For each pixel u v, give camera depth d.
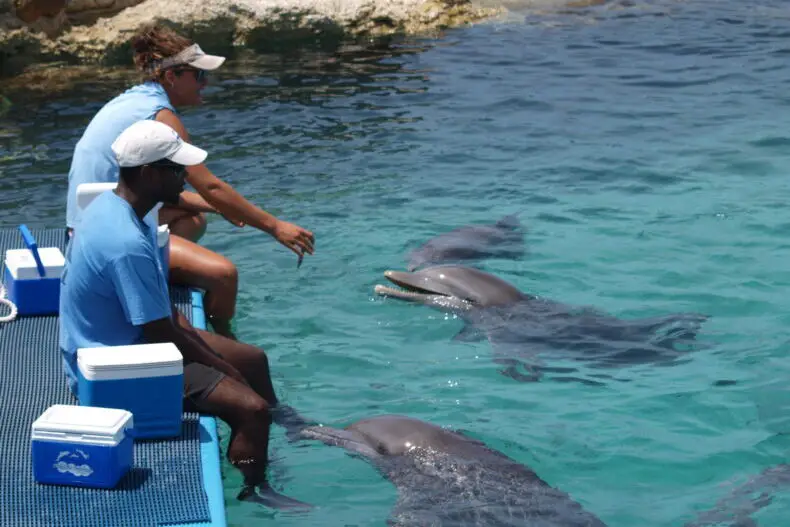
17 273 7.65
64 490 5.69
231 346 7.15
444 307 9.18
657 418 7.29
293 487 6.44
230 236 10.82
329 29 18.98
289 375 7.97
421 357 8.32
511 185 12.19
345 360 8.24
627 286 9.55
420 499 6.25
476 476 6.42
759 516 6.12
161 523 5.44
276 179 12.33
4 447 6.03
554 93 16.00
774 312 8.95
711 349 8.34
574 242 10.55
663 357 8.23
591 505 6.25
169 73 7.61
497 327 8.82
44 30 17.84
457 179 12.39
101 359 6.03
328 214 11.28
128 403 6.10
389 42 18.98
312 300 9.33
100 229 6.09
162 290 6.29
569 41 19.11
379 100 15.62
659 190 11.95
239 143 13.65
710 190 11.92
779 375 7.86
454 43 18.95
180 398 6.20
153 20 18.27
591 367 8.09
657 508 6.21
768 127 14.21
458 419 7.31
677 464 6.71
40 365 7.00
